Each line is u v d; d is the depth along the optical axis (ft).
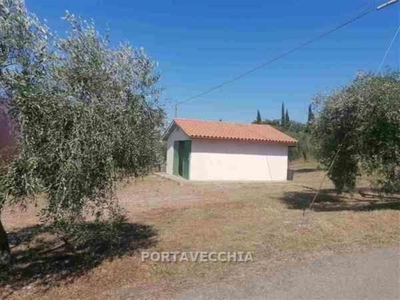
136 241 23.16
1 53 14.65
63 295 15.24
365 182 57.11
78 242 19.35
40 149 14.83
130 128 17.92
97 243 22.89
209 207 36.52
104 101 16.80
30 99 14.57
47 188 14.96
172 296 14.23
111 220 19.10
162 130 21.52
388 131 31.27
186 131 65.57
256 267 17.37
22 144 14.32
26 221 31.27
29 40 15.16
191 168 65.31
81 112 15.58
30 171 14.21
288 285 14.97
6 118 14.57
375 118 31.53
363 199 42.29
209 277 16.20
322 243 21.29
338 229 24.25
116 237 21.20
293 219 28.43
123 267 18.11
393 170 32.48
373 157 32.91
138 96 18.70
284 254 19.36
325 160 37.42
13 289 16.38
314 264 17.66
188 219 30.27
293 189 53.88
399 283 15.07
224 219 29.63
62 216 15.40
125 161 18.40
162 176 70.18
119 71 17.97
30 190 14.32
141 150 19.38
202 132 66.44
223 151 67.51
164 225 28.02
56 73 15.66
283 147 72.33
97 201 17.26
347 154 35.70
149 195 46.83
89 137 15.57
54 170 15.12
